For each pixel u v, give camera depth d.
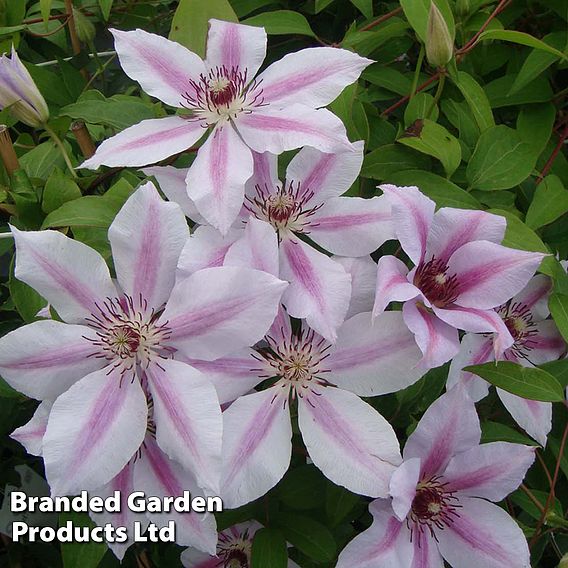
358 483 0.37
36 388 0.37
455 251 0.39
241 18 0.61
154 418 0.36
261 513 0.44
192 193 0.37
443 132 0.46
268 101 0.40
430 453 0.39
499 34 0.48
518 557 0.39
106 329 0.38
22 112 0.46
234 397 0.38
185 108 0.41
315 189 0.41
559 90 0.56
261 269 0.37
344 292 0.37
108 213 0.41
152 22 0.64
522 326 0.47
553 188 0.48
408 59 0.58
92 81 0.60
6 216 0.48
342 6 0.59
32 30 0.63
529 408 0.44
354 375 0.38
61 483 0.35
